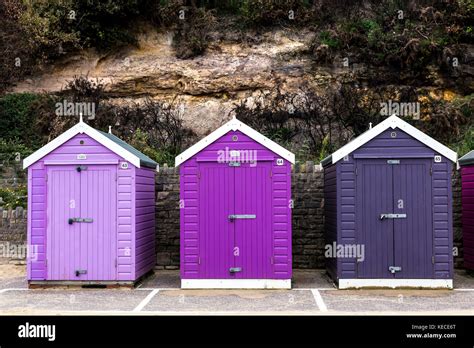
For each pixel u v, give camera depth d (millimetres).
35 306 9359
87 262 11023
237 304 9398
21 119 21875
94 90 21156
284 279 10859
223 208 10984
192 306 9258
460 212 13523
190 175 11062
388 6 23484
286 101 20453
